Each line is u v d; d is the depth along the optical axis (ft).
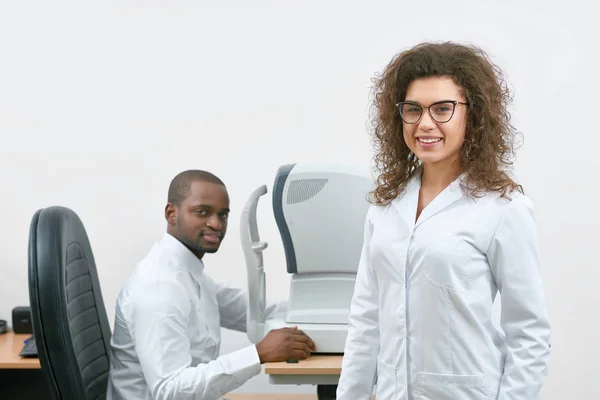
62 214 6.63
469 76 4.95
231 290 8.15
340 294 7.00
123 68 9.66
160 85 9.67
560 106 9.51
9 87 9.66
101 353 7.10
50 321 6.13
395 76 5.16
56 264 6.24
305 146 9.66
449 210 5.02
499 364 4.98
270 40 9.62
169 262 7.00
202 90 9.66
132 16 9.64
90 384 6.57
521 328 4.84
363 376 5.43
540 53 9.52
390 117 5.29
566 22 9.47
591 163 9.49
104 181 9.68
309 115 9.64
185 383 6.40
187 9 9.64
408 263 5.07
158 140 9.67
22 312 9.14
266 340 6.61
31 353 7.87
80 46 9.64
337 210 6.86
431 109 4.90
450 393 4.94
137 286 6.76
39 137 9.68
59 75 9.66
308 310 7.00
